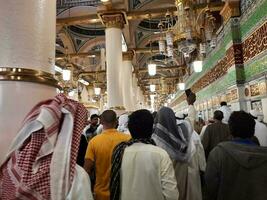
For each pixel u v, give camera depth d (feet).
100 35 48.73
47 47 5.51
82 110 4.56
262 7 18.39
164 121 8.81
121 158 6.43
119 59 25.04
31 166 3.75
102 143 8.72
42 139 3.97
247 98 21.68
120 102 24.41
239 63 22.68
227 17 24.40
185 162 8.71
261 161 5.99
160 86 83.71
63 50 49.96
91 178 9.02
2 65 4.91
